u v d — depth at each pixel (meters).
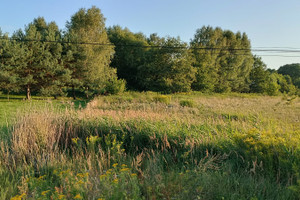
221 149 5.39
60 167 5.08
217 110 14.69
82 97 36.94
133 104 17.84
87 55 33.38
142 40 52.59
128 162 5.38
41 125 6.96
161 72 42.59
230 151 5.11
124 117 8.31
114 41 48.91
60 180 4.43
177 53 41.84
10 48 28.30
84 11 36.50
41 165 5.25
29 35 30.31
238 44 56.94
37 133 6.69
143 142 6.78
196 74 45.53
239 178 4.11
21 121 7.44
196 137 6.19
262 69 55.84
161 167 5.04
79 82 33.19
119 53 48.41
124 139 6.85
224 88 49.22
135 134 6.88
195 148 5.77
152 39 59.09
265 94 40.72
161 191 3.69
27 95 30.70
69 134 7.28
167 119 8.20
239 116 11.20
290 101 7.45
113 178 4.09
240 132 6.55
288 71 79.12
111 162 5.59
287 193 3.46
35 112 8.29
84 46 33.44
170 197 3.52
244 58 54.84
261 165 4.30
